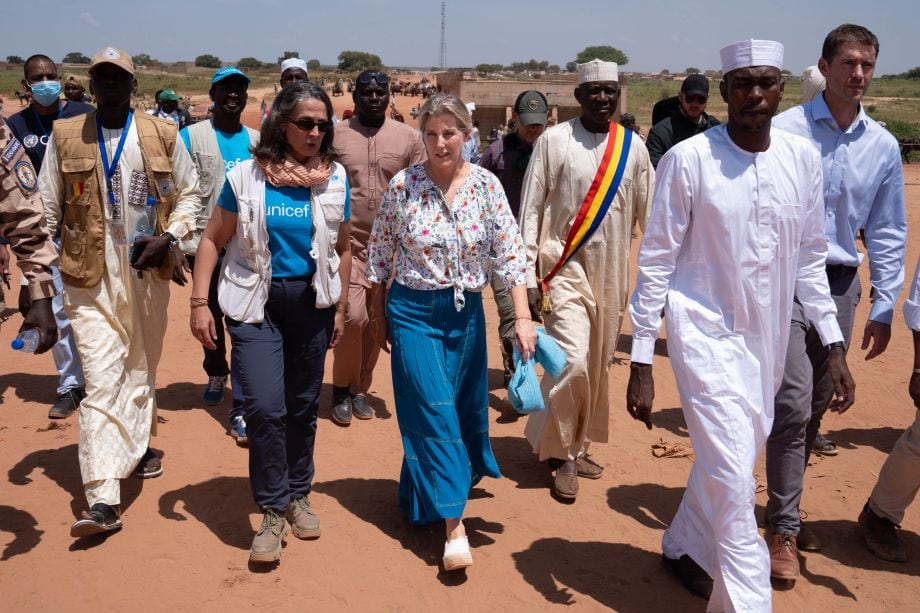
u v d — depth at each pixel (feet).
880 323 14.32
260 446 13.74
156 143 15.39
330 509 15.88
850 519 16.15
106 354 15.07
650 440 19.90
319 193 13.89
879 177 14.26
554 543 14.94
